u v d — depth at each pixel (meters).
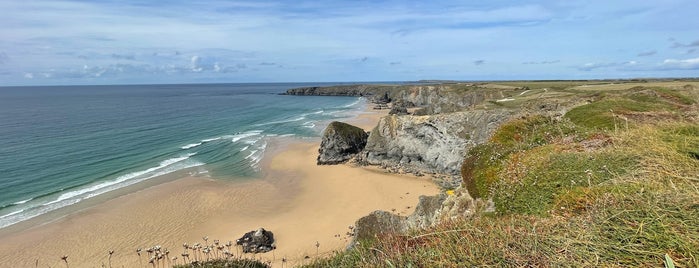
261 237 23.02
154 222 26.86
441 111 59.22
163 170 39.59
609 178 7.21
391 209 28.81
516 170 9.58
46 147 48.56
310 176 38.44
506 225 5.59
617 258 3.96
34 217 27.17
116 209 28.91
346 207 29.48
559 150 10.32
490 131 33.41
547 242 4.61
